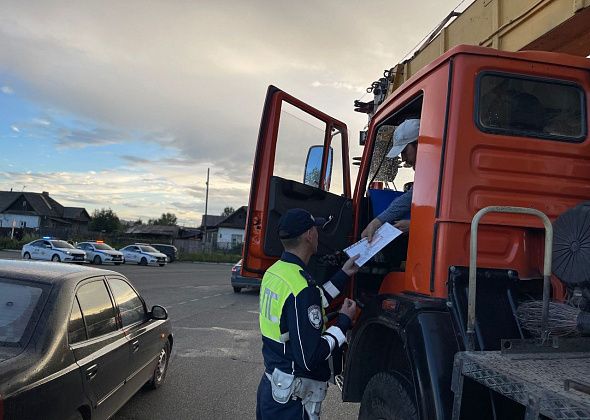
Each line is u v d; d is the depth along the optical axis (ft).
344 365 11.65
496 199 8.86
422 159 9.70
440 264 8.64
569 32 11.21
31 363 10.01
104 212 253.65
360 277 12.69
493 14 13.19
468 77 9.16
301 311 8.46
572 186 9.17
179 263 158.71
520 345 6.83
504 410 6.98
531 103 9.41
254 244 11.49
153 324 18.76
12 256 118.01
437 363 7.64
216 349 27.94
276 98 11.87
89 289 14.03
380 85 20.06
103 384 13.02
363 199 13.70
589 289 7.02
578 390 5.28
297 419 8.59
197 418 16.93
